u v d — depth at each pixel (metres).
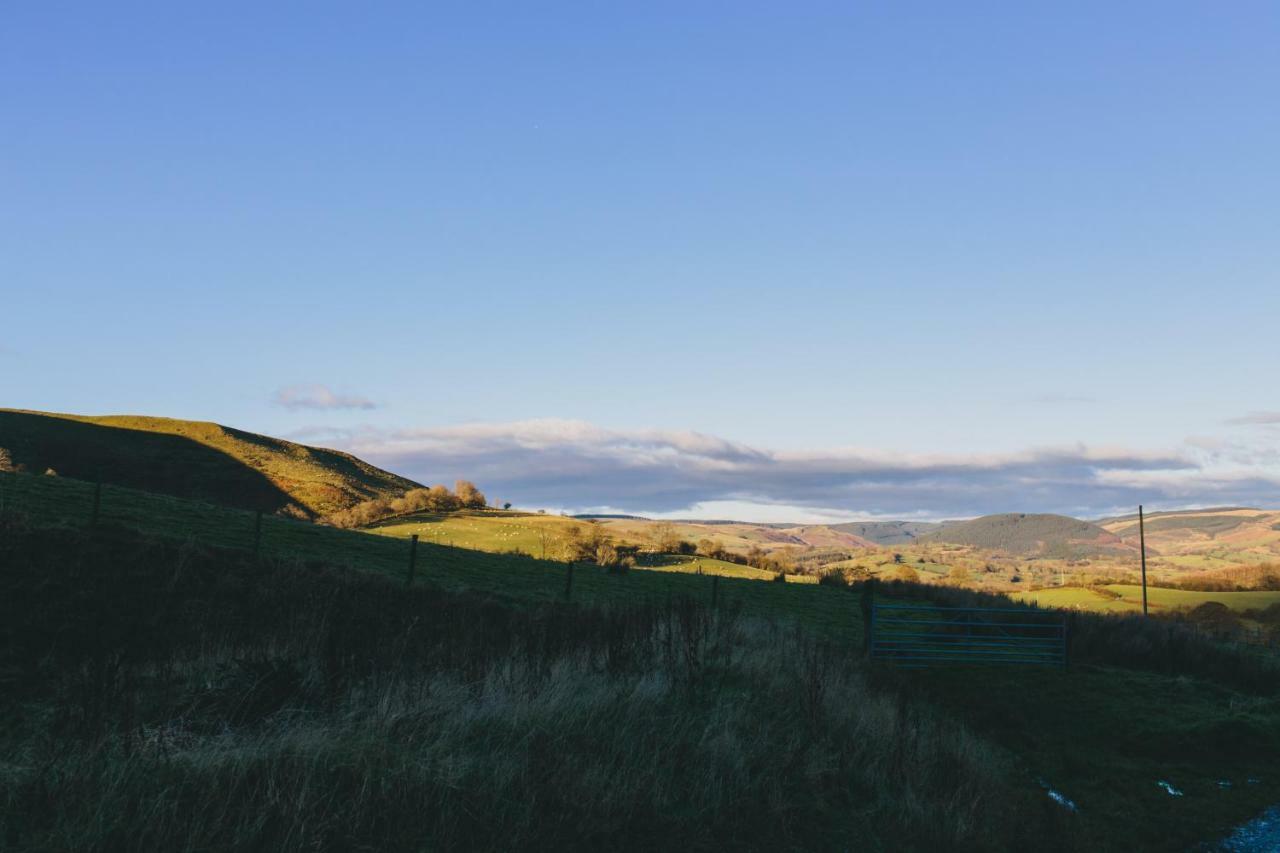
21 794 6.05
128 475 119.44
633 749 8.72
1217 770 14.62
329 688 9.12
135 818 5.87
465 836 6.50
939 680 20.64
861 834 8.36
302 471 143.62
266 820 6.06
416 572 29.48
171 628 14.44
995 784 11.38
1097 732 16.92
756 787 8.52
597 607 18.91
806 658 15.40
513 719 8.70
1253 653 26.84
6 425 122.25
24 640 14.02
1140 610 54.56
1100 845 10.16
